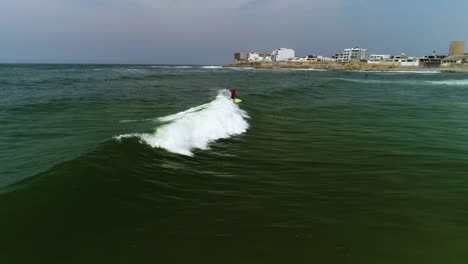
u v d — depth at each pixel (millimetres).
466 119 17578
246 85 40062
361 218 5730
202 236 4875
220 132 12258
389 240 4980
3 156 8414
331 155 10102
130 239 4645
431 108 22203
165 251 4398
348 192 7008
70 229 4715
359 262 4355
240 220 5504
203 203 6164
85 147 9281
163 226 5125
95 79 44594
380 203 6441
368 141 12125
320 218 5691
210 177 7699
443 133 13734
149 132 9523
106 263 4016
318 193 6938
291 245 4719
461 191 7148
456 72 129125
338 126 15133
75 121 14062
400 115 18828
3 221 4617
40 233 4508
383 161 9492
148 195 6262
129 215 5387
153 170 7535
